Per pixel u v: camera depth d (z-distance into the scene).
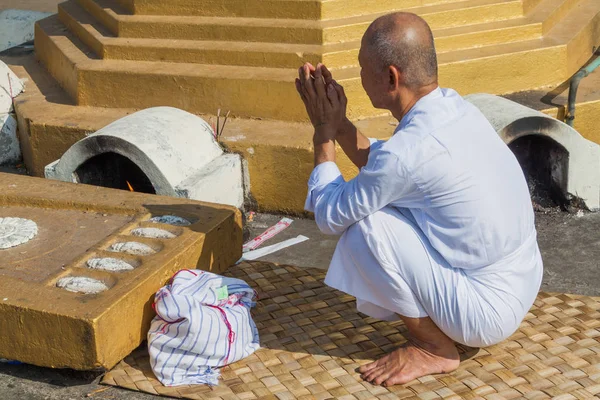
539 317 3.40
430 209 2.76
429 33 2.77
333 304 3.59
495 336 2.89
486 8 5.36
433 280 2.82
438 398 2.90
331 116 3.01
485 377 3.01
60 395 3.08
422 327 2.96
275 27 5.02
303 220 4.72
